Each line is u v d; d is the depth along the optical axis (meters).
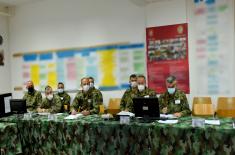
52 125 3.59
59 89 5.50
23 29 6.29
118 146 3.16
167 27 4.79
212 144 2.67
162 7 4.82
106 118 3.45
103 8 5.38
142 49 5.05
